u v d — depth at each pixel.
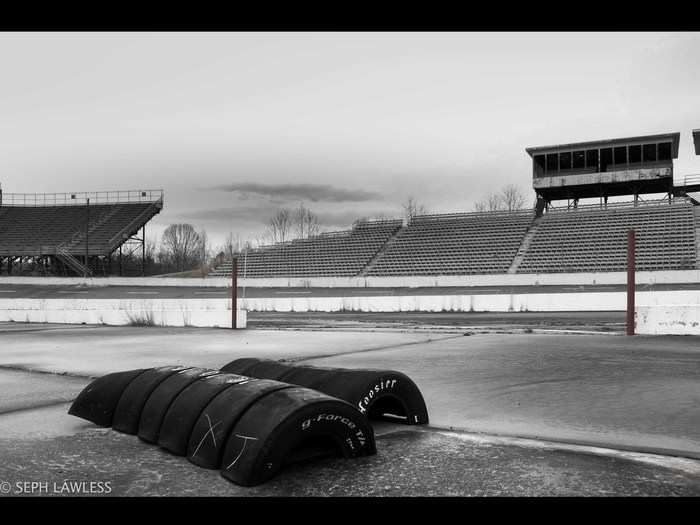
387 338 14.36
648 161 51.97
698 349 11.21
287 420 3.85
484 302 27.75
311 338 14.73
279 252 59.72
